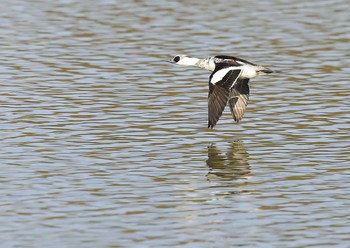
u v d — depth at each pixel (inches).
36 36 1062.4
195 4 1217.4
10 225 552.4
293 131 752.3
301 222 558.3
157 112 805.2
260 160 682.8
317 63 962.1
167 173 652.1
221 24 1114.7
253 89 878.4
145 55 992.2
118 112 803.4
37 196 601.9
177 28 1099.3
